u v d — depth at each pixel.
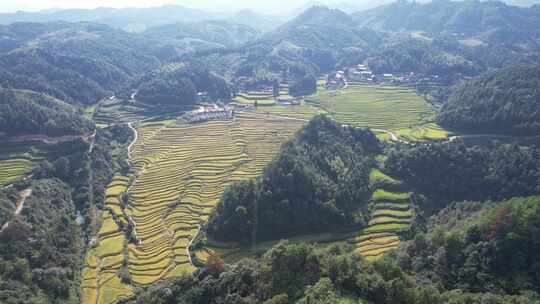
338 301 60.53
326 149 132.25
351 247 101.38
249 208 112.56
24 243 98.38
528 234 74.50
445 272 75.50
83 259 107.75
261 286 71.38
